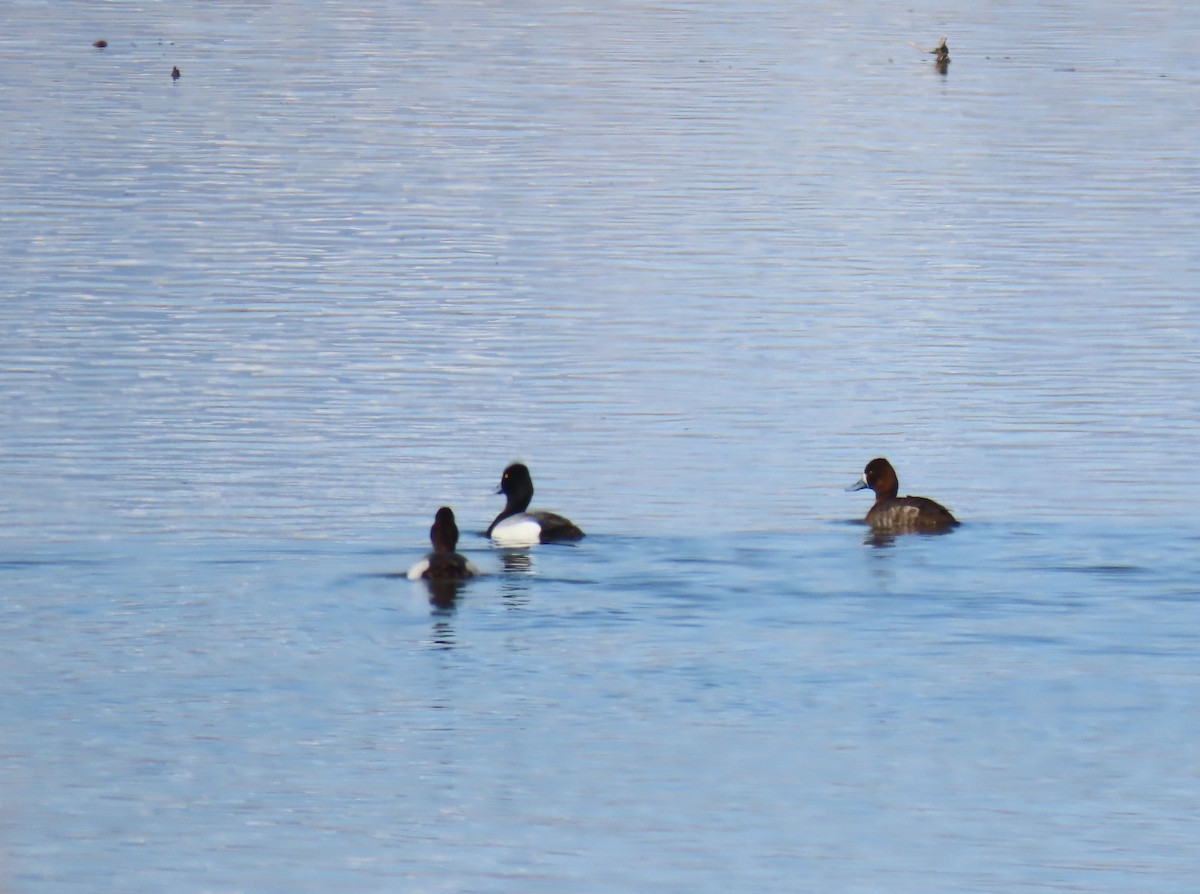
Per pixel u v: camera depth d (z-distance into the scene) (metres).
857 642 22.86
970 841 18.08
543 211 50.81
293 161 57.25
